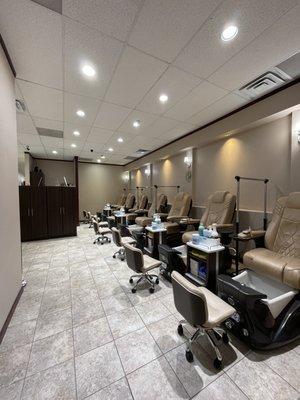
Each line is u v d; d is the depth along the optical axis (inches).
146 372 54.1
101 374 53.8
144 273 101.7
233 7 61.0
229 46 77.3
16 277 89.5
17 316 80.0
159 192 262.4
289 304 68.7
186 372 53.9
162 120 155.5
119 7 61.7
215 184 170.7
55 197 222.5
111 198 381.1
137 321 75.9
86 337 67.7
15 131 93.6
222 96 117.6
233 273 104.0
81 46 78.3
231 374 52.9
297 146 106.8
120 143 225.6
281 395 47.5
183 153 213.0
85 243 201.0
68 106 131.2
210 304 63.2
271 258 82.0
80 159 330.3
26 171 273.7
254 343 59.4
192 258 103.0
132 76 98.0
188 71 93.7
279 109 109.2
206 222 140.5
